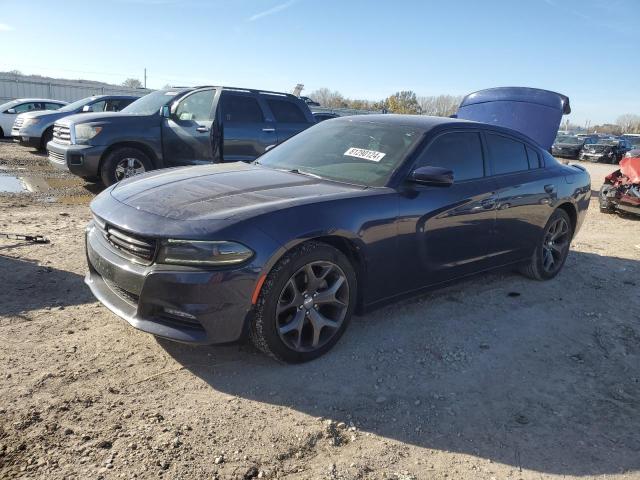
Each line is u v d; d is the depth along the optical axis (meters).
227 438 2.61
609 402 3.26
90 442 2.48
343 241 3.43
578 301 5.00
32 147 14.32
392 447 2.68
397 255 3.72
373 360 3.52
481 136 4.61
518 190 4.74
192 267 2.90
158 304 2.96
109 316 3.81
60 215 6.89
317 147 4.41
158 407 2.80
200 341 2.96
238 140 8.36
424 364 3.53
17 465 2.29
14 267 4.60
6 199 7.77
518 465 2.62
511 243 4.82
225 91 8.37
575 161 32.03
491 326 4.24
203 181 3.68
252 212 3.07
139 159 8.55
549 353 3.87
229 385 3.08
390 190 3.71
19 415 2.62
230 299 2.94
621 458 2.72
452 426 2.89
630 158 9.73
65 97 32.12
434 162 4.09
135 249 3.05
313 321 3.33
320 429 2.75
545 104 9.03
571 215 5.70
